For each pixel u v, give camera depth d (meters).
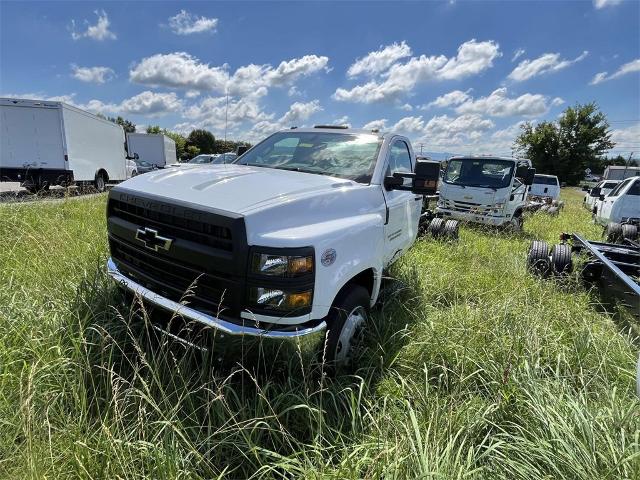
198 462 1.82
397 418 2.22
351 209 2.84
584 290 4.82
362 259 2.74
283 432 1.98
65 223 5.39
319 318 2.36
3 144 12.52
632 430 1.99
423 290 4.40
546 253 5.49
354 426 2.10
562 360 2.83
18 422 1.89
